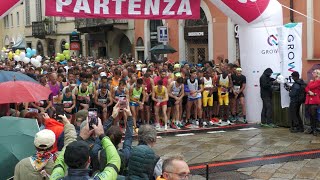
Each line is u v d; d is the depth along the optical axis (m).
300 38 11.45
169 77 12.45
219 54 21.52
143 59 27.56
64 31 36.69
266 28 12.05
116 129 4.67
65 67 17.55
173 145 10.05
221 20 21.23
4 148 4.36
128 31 28.91
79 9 10.85
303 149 9.41
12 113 7.70
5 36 50.56
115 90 11.39
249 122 12.70
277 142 10.15
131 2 11.27
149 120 12.20
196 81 12.20
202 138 10.80
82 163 3.40
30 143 4.47
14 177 4.09
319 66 13.77
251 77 12.45
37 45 42.22
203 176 7.62
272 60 12.16
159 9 11.52
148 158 4.23
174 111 12.16
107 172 3.56
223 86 12.59
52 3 10.64
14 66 19.25
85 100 11.09
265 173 7.74
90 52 34.34
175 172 3.30
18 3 9.76
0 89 6.64
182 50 24.11
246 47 12.34
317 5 17.02
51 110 9.62
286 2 18.27
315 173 7.69
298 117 11.26
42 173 4.03
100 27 30.22
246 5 11.66
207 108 12.64
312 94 10.74
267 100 12.13
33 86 6.92
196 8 11.88
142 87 11.59
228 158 8.80
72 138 4.88
